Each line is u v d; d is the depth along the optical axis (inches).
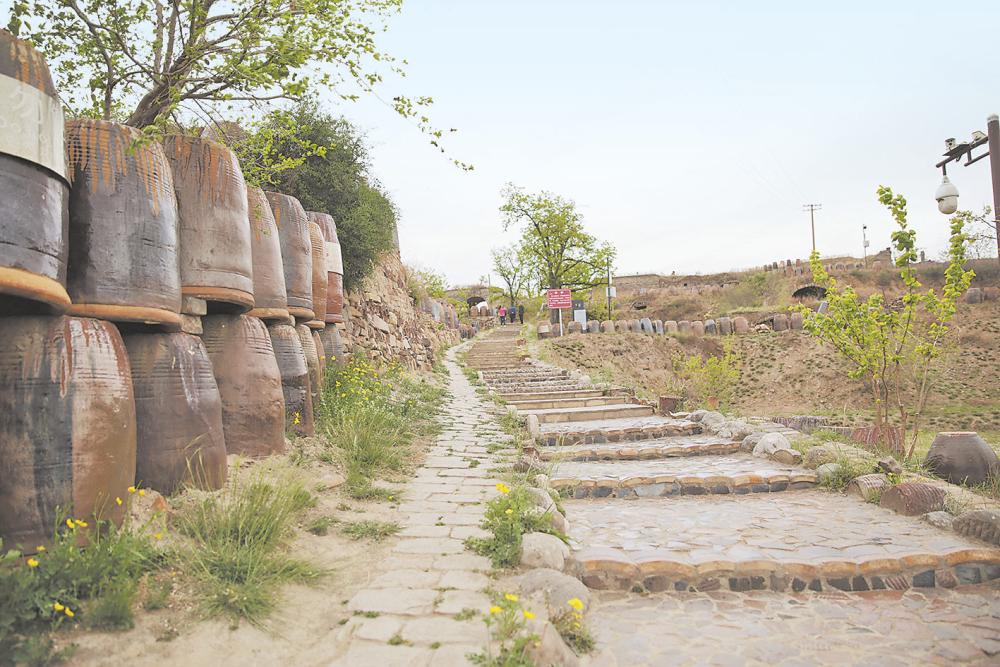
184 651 113.7
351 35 207.5
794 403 879.7
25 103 128.7
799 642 142.1
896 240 324.8
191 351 185.6
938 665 130.5
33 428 131.4
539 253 1562.5
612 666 130.8
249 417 221.6
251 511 159.6
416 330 729.6
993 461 262.7
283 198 299.3
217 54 222.4
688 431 380.5
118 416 144.9
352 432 267.6
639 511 244.7
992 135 466.6
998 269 1238.3
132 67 239.6
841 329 351.3
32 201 128.9
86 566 119.6
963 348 880.3
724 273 2047.2
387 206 587.8
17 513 128.3
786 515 230.4
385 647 122.7
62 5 231.9
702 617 156.5
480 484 249.9
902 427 328.2
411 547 177.5
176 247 178.5
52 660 103.1
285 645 122.1
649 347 1055.6
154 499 156.5
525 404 514.6
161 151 177.9
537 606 144.1
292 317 290.0
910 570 175.8
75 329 143.2
